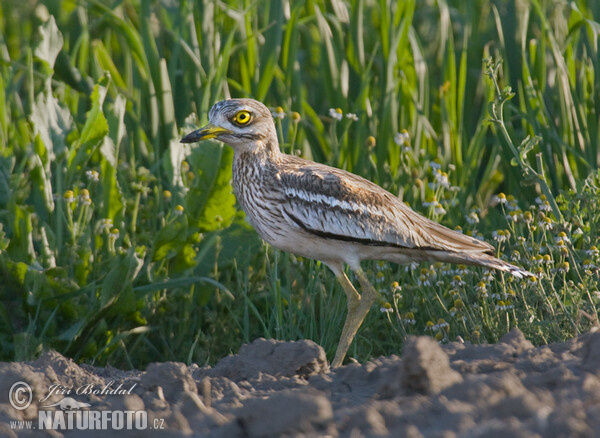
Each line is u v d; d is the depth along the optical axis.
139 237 10.69
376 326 10.51
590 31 12.74
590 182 10.86
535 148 12.41
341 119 12.73
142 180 11.05
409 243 9.18
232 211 10.72
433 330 9.61
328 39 13.05
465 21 13.90
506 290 9.66
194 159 10.59
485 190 13.74
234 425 5.89
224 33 13.97
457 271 10.20
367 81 12.64
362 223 9.09
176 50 12.80
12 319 9.53
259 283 10.89
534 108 12.53
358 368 7.39
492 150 13.31
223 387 7.37
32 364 8.04
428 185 11.80
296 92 12.83
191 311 10.65
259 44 13.94
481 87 14.32
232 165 10.12
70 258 9.91
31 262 9.69
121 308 9.55
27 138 11.82
